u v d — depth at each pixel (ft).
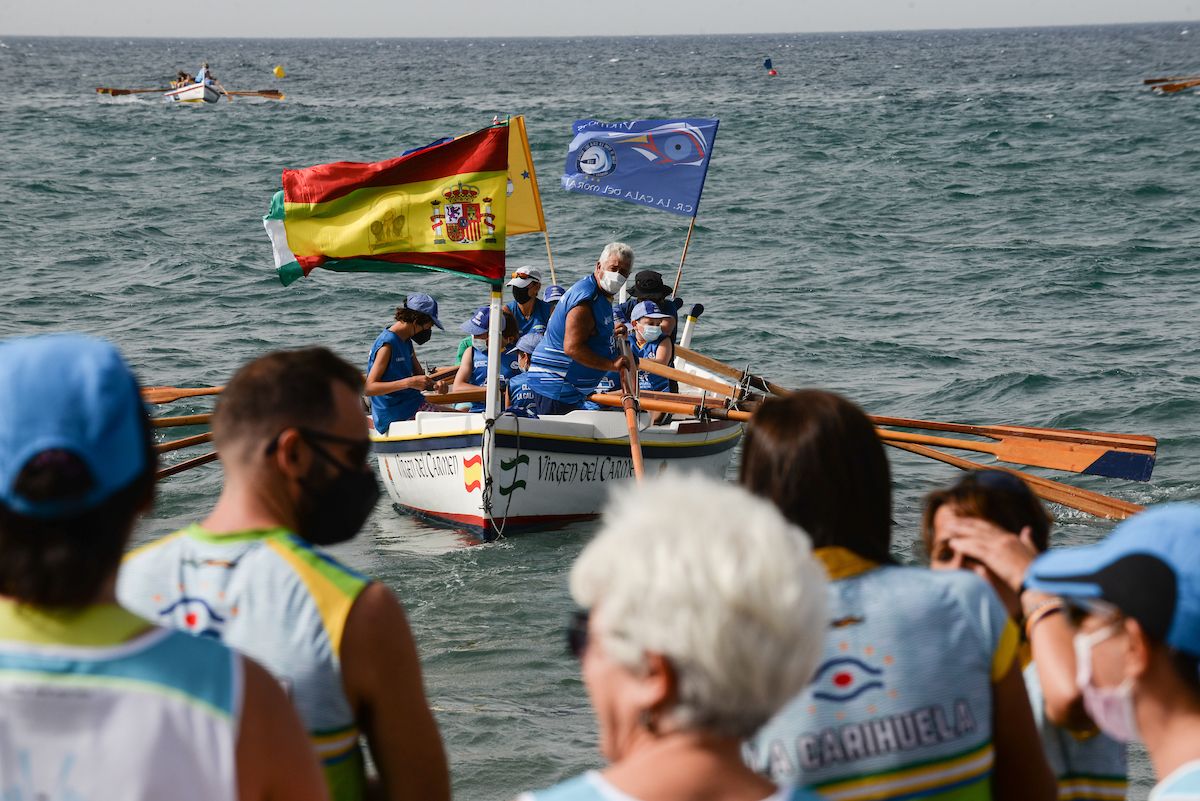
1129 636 8.66
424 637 31.30
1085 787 12.64
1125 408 56.34
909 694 10.46
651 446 43.68
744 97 331.98
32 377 8.73
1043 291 86.58
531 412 43.55
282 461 11.36
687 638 7.61
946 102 281.33
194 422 42.29
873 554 11.20
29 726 8.52
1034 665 12.98
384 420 43.93
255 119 243.60
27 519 8.53
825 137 203.21
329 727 10.82
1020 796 11.17
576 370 44.34
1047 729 12.69
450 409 47.06
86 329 74.49
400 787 11.28
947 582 10.99
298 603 10.84
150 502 9.46
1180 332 72.18
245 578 10.94
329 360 11.82
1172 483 46.37
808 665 8.05
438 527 42.34
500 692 27.73
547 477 41.19
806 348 71.41
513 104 311.88
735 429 48.91
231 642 10.80
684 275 96.73
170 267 94.63
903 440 43.75
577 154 53.26
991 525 13.42
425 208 36.91
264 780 9.02
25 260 96.22
